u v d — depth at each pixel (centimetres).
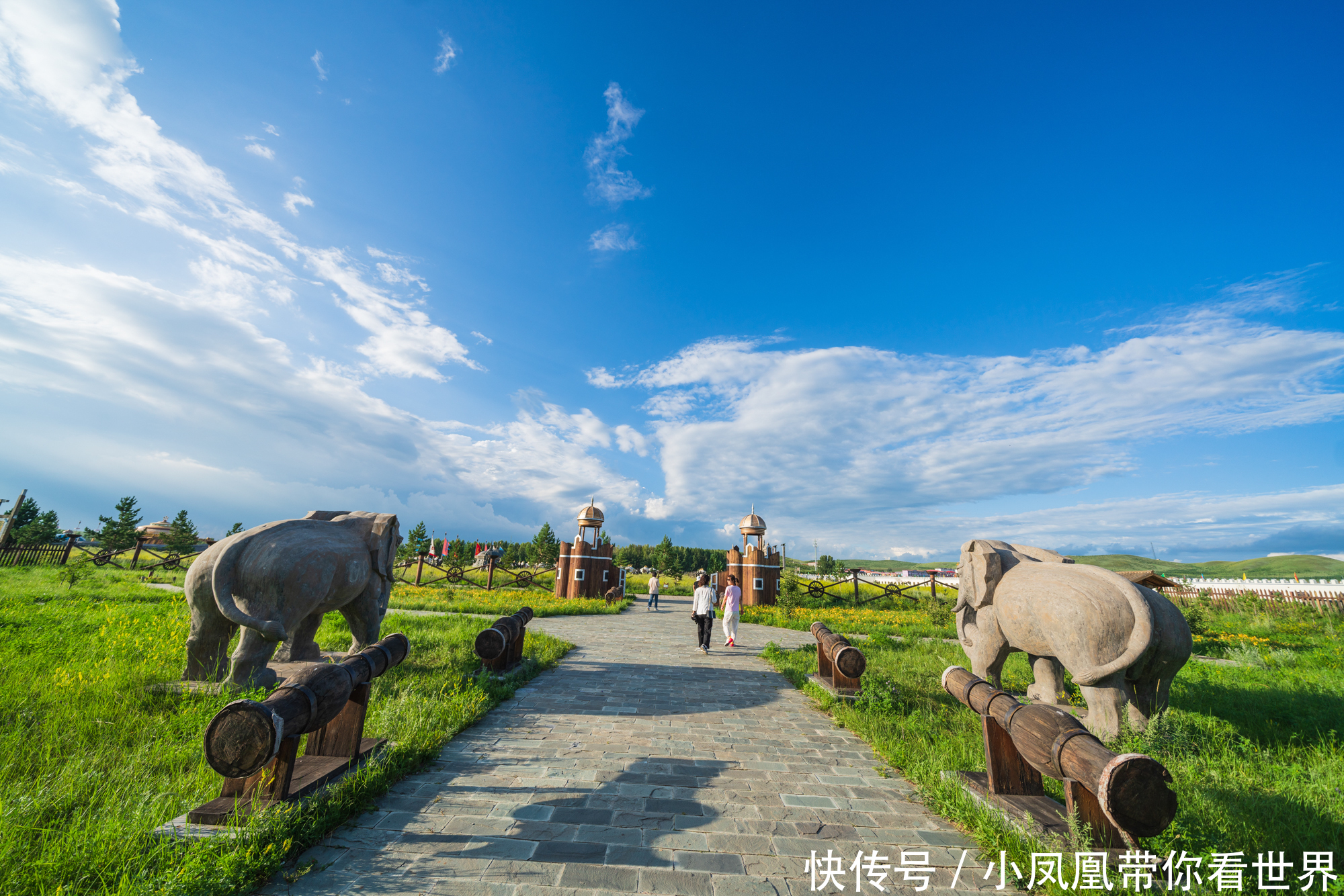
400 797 431
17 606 1218
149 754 461
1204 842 370
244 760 343
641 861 353
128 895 271
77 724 509
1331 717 710
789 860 363
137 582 2091
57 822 343
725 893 322
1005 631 712
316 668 417
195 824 345
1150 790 319
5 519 3147
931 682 903
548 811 418
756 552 2844
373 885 312
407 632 1163
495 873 330
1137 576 842
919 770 510
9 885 281
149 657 749
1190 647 639
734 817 425
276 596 655
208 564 667
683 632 1630
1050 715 390
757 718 716
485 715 661
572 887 319
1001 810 411
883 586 3212
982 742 587
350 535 780
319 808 378
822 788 491
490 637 814
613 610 2206
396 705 618
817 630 943
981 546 795
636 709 731
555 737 595
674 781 490
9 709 531
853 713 705
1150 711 659
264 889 302
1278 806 434
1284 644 1540
